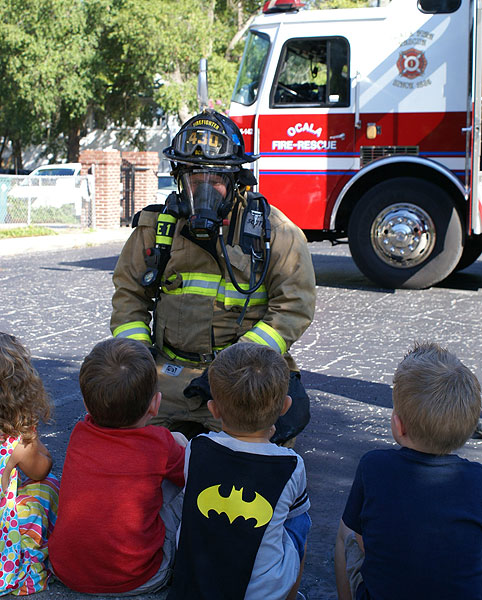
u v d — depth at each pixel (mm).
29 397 2584
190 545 2359
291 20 9422
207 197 3221
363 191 9547
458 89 8953
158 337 3479
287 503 2408
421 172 9219
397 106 9148
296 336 3348
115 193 19891
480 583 2160
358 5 22297
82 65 29828
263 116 9578
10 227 18094
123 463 2562
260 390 2369
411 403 2217
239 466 2391
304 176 9523
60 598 2600
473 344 6559
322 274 10914
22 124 31906
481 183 8672
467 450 4164
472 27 8539
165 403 3398
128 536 2520
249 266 3330
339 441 4367
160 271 3377
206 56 28406
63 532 2551
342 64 9289
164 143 37469
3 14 28828
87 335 6973
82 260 13055
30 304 8508
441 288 9430
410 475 2236
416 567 2152
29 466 2707
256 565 2328
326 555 3107
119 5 28734
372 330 7141
